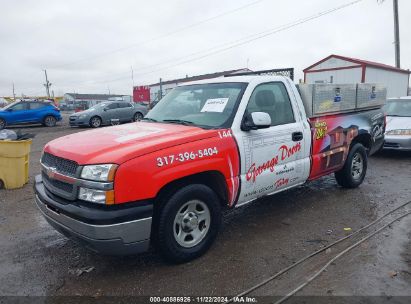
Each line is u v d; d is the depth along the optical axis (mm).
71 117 20703
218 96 4445
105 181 3094
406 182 6785
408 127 8961
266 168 4375
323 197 5852
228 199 4016
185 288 3260
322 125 5211
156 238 3506
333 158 5516
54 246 4223
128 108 21797
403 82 24922
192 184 3697
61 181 3449
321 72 23125
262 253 3904
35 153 11375
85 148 3438
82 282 3406
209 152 3723
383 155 9656
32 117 21250
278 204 5539
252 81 4430
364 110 6293
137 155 3230
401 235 4301
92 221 3088
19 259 3900
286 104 4758
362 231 4449
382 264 3604
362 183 6711
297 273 3475
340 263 3643
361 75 21094
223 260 3760
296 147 4762
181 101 4844
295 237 4312
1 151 6586
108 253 3225
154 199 3375
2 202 5934
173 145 3488
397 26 23047
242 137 4062
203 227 3848
